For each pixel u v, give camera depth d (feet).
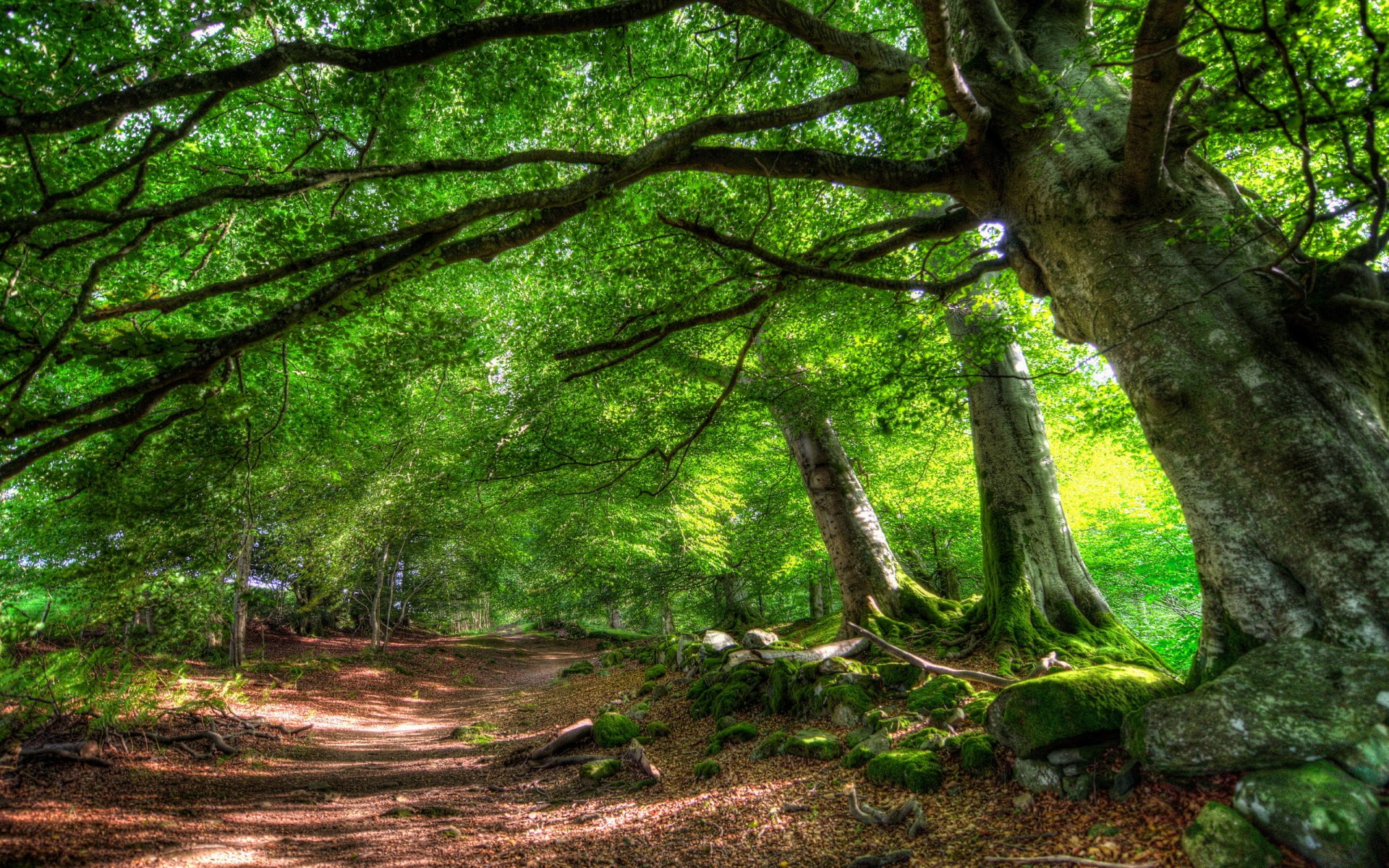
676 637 54.49
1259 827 11.04
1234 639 14.20
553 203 17.98
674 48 33.27
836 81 34.09
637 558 75.36
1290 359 14.29
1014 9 22.34
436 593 96.27
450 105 34.17
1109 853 12.21
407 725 46.34
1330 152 15.64
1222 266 15.66
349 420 36.19
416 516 53.93
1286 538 13.48
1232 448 14.24
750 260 23.48
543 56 29.71
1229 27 10.91
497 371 47.57
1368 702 11.55
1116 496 54.24
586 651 106.73
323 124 30.19
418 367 24.06
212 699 33.73
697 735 30.63
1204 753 12.12
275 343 25.86
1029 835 13.78
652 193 23.89
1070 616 28.35
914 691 25.27
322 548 50.75
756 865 15.34
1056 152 18.34
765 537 60.85
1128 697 15.52
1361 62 11.12
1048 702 15.76
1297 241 11.87
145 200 28.94
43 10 17.87
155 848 17.26
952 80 15.67
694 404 41.27
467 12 25.84
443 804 23.82
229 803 22.62
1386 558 12.31
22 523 37.32
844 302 28.91
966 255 25.43
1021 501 30.42
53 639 36.40
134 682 27.86
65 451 31.55
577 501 55.36
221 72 15.47
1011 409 31.71
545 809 22.76
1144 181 15.70
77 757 23.20
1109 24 16.17
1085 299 17.38
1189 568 51.78
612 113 33.96
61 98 19.92
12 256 17.98
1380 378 14.24
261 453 32.14
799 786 19.97
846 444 51.96
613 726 31.73
